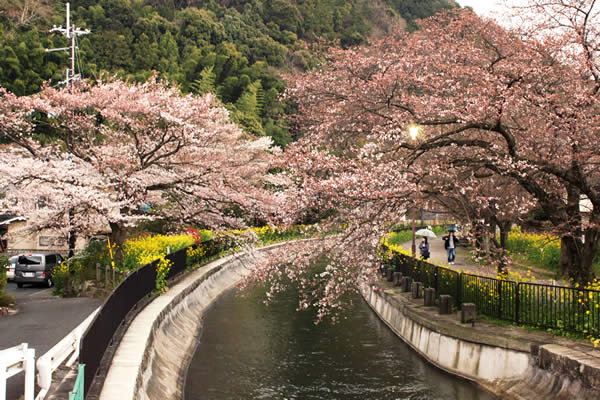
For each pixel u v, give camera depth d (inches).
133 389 311.7
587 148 425.4
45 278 906.1
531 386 377.7
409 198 440.1
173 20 2699.3
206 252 1088.2
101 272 794.8
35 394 292.0
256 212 869.8
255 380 482.6
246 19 2979.8
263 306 829.8
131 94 757.9
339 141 532.7
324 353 565.3
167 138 789.9
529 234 968.9
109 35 2194.9
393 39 591.2
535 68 413.4
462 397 422.3
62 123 763.4
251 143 944.3
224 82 2491.4
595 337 388.2
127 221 778.8
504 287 478.9
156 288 673.0
